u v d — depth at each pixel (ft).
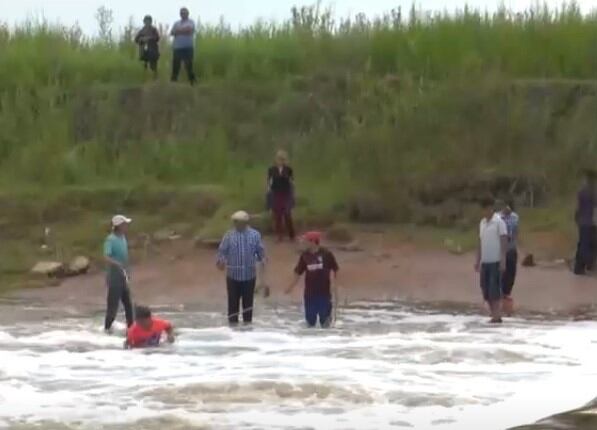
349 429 143.43
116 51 420.36
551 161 334.65
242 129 372.58
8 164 362.53
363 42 400.47
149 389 164.66
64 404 156.87
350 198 326.65
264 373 176.65
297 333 222.89
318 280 232.32
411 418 149.28
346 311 256.52
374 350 199.11
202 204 334.65
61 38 425.28
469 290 280.31
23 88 392.68
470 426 145.18
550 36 389.60
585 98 350.43
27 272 302.45
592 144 337.52
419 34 396.98
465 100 352.28
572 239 306.14
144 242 318.45
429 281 286.87
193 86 385.29
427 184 329.31
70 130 376.89
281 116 373.40
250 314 239.71
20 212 333.01
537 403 157.89
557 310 257.96
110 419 147.95
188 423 145.48
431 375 176.96
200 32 422.41
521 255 300.20
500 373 179.32
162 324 206.90
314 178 346.33
